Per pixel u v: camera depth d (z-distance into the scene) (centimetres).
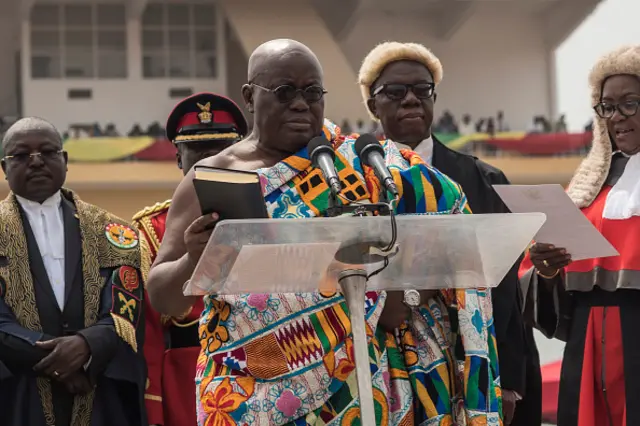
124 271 586
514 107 3794
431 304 407
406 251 342
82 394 561
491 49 3778
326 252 329
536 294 553
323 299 374
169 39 3597
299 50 398
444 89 3775
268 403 370
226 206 335
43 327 565
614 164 547
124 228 605
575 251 491
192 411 586
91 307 575
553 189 462
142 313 586
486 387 393
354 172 388
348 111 3391
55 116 3544
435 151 572
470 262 357
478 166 576
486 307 404
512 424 584
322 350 371
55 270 580
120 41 3581
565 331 550
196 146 642
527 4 3691
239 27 3488
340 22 3638
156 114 3591
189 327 596
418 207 394
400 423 390
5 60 3588
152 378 590
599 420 526
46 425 554
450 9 3616
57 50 3553
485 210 561
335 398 377
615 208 529
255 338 373
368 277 350
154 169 2984
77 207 604
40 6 3547
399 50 566
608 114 538
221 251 321
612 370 520
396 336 403
